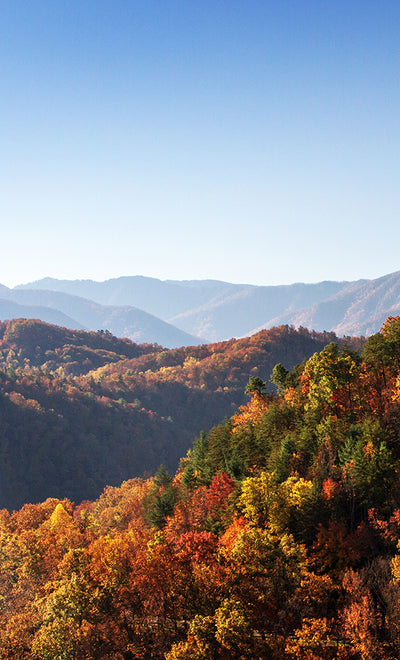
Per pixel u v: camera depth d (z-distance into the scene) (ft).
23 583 235.40
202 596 155.43
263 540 163.94
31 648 184.55
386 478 191.11
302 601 149.69
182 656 141.90
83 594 174.19
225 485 236.84
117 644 166.30
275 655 136.77
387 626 132.77
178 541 185.47
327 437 229.04
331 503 187.62
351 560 167.22
